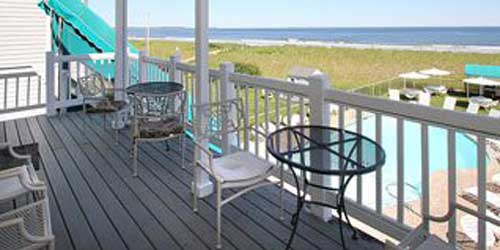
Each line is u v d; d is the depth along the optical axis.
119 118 5.09
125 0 4.95
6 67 6.95
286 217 2.75
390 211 3.00
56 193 3.17
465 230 2.62
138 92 3.88
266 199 3.05
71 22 6.80
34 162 3.56
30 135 4.90
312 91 2.69
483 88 11.59
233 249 2.35
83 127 5.30
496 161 3.79
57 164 3.86
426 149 2.10
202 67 3.04
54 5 6.80
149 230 2.57
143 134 3.55
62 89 6.05
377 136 2.37
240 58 25.69
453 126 1.93
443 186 3.58
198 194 3.06
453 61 20.53
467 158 3.74
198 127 3.02
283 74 23.50
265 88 3.18
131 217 2.76
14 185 2.18
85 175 3.57
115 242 2.43
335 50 22.64
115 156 4.12
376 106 2.30
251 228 2.61
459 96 12.12
